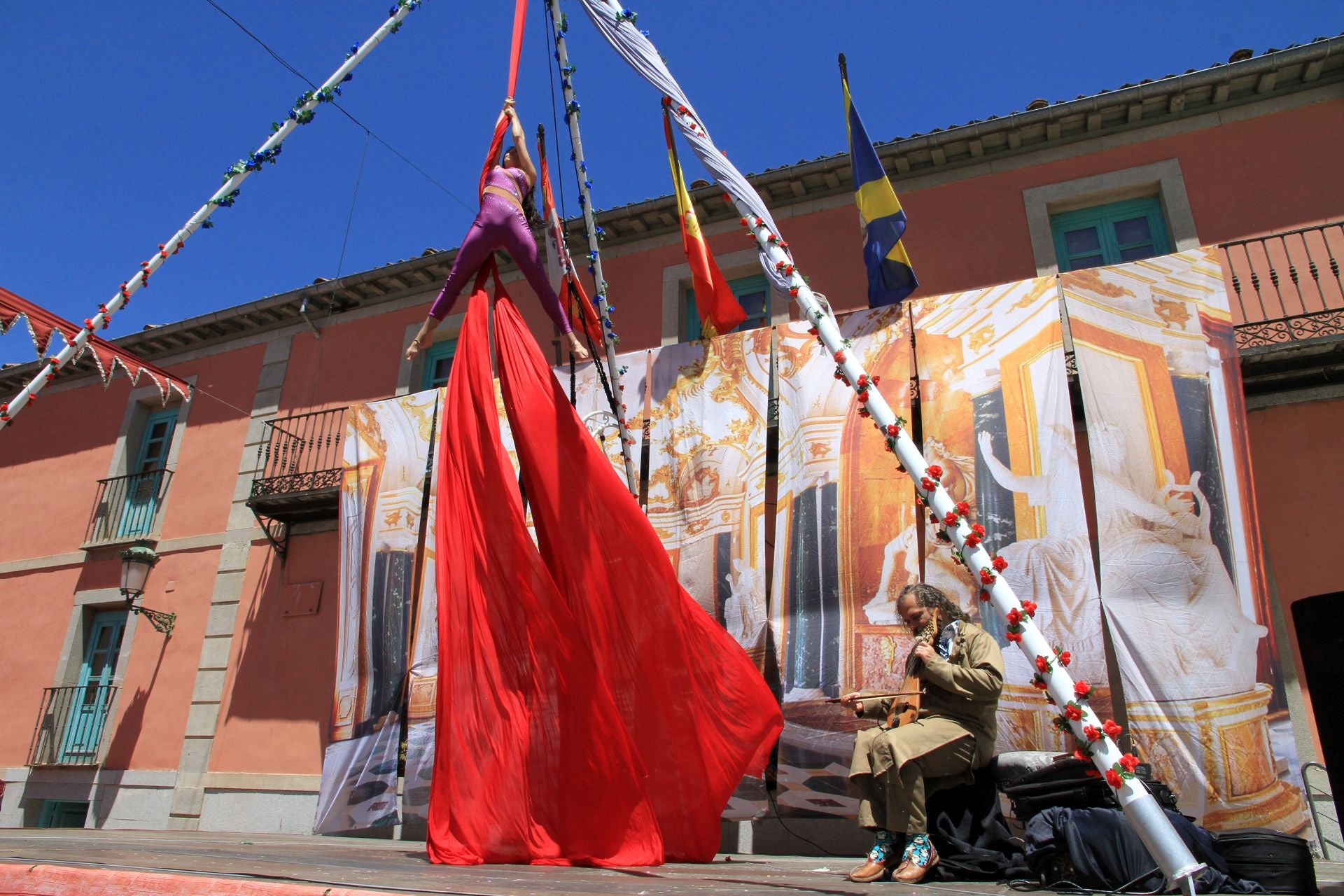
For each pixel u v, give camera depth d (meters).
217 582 10.58
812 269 8.93
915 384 7.05
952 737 3.37
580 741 3.97
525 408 4.68
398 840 7.80
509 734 4.03
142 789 9.86
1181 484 6.00
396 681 8.16
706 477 7.48
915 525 6.52
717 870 3.61
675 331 9.30
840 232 8.98
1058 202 8.23
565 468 4.58
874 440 6.86
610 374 5.57
